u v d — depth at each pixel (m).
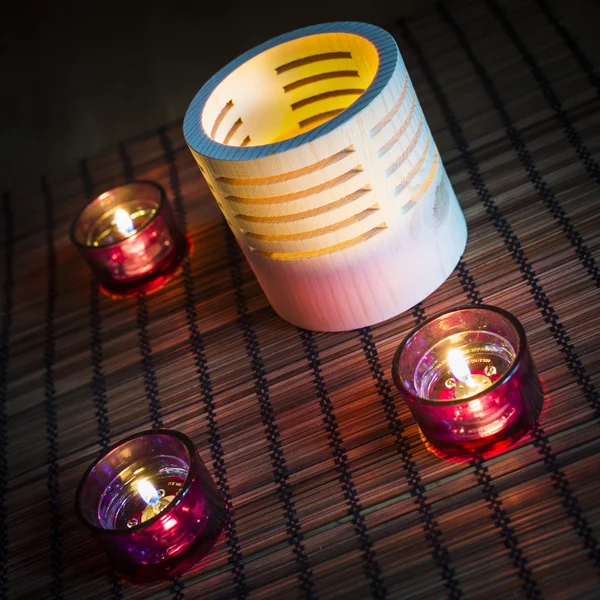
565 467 0.61
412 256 0.66
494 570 0.59
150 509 0.64
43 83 1.04
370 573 0.60
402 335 0.68
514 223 0.71
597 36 0.77
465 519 0.61
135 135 0.94
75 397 0.73
